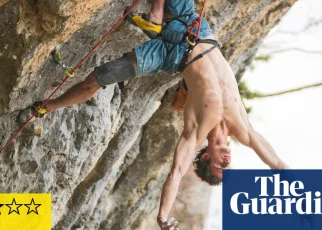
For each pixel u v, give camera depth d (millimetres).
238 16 12023
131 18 8875
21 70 8492
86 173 12203
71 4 8008
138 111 12680
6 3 8000
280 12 13055
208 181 8508
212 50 8672
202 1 10891
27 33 8219
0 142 9438
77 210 13188
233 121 8508
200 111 8422
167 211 8109
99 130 11258
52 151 10672
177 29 8617
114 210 14984
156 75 12086
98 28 9008
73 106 10711
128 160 14523
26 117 9250
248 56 14359
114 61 8750
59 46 8750
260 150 8633
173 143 14367
